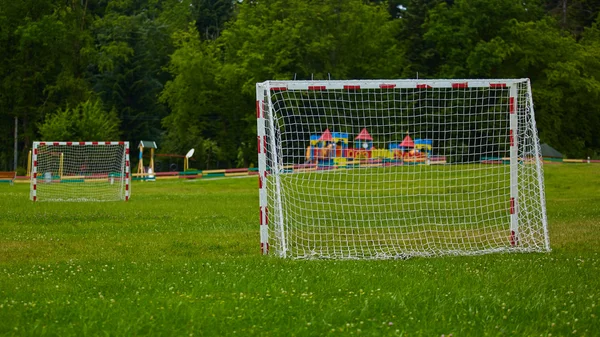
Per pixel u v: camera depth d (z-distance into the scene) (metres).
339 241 15.47
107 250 14.21
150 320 7.71
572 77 68.75
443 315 8.15
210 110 76.94
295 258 13.16
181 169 77.81
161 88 87.88
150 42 90.94
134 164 82.69
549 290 9.79
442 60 75.75
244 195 34.34
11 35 77.75
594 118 74.50
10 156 78.75
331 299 8.95
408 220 19.61
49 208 25.19
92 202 28.84
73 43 80.75
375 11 74.44
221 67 74.81
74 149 58.16
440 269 11.51
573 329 7.75
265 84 13.89
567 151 71.25
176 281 10.20
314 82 14.06
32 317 7.95
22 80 76.06
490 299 9.02
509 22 70.31
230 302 8.64
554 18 80.12
